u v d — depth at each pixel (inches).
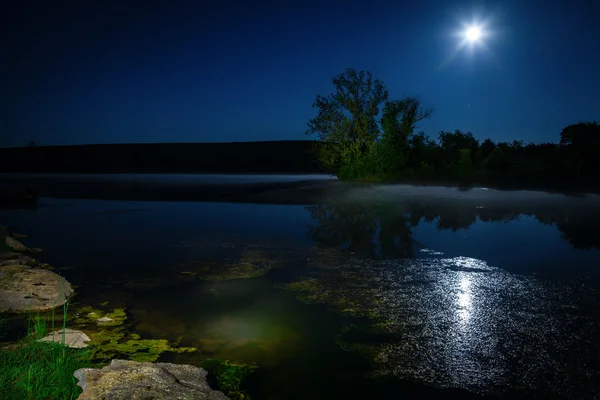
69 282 225.3
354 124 957.2
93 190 790.5
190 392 113.4
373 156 939.3
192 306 190.4
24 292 198.4
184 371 126.7
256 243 321.4
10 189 813.2
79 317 177.5
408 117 927.7
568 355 141.5
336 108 949.2
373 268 247.8
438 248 298.0
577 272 234.8
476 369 133.9
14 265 247.6
